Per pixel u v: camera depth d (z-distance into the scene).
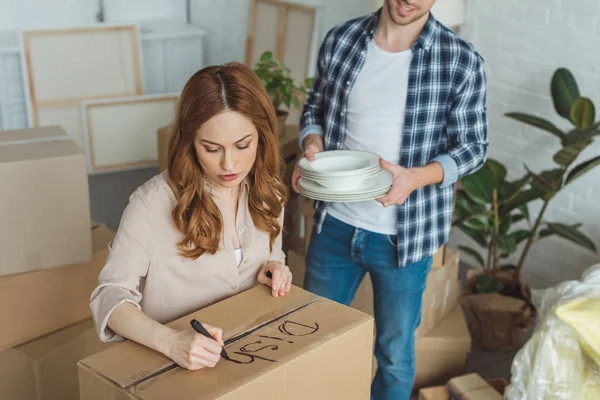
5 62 4.28
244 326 1.37
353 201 1.92
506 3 3.11
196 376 1.20
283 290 1.50
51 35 4.29
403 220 2.06
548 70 3.03
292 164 3.23
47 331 2.17
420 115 2.03
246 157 1.37
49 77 4.32
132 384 1.18
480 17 3.23
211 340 1.23
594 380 2.08
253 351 1.28
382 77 2.05
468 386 2.42
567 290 2.26
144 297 1.50
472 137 2.07
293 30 4.04
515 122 3.21
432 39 1.99
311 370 1.29
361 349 1.40
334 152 2.03
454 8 3.05
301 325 1.37
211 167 1.36
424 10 1.92
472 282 3.07
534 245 3.30
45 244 2.08
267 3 4.19
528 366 2.17
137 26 4.50
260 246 1.57
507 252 2.84
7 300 2.06
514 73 3.16
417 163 2.07
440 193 2.13
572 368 2.09
